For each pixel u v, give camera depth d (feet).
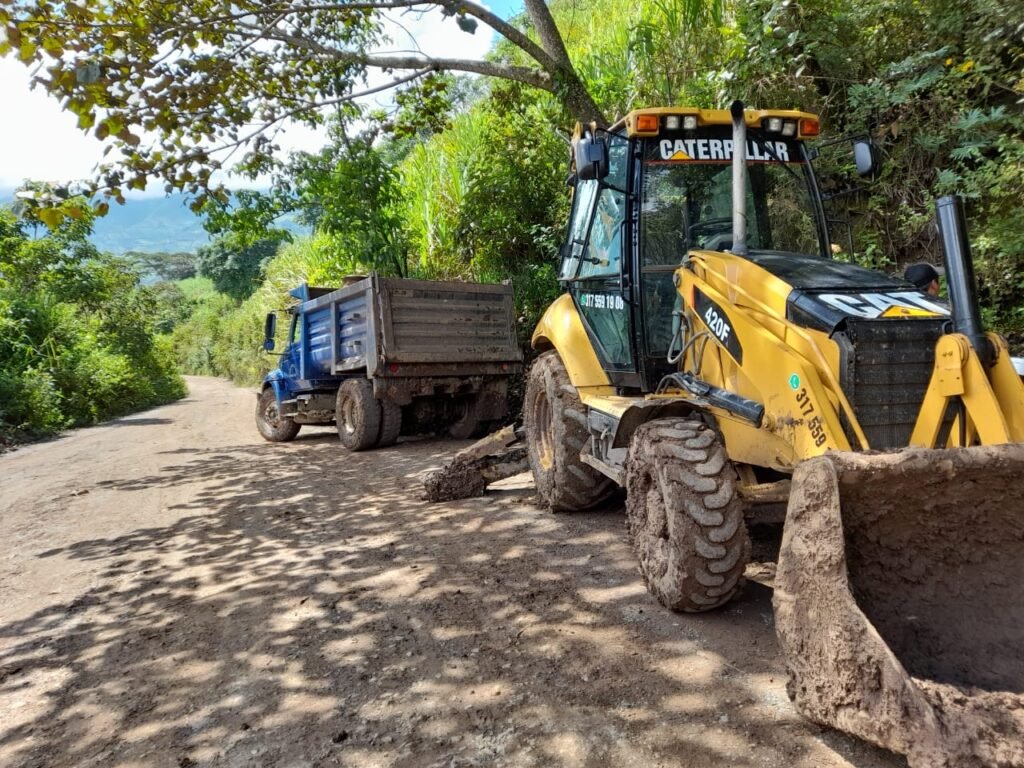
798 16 24.75
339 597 13.51
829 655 7.29
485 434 32.83
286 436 37.96
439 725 8.96
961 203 9.25
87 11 19.89
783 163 14.98
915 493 8.05
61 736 9.50
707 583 10.51
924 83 21.25
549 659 10.38
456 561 14.98
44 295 73.82
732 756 7.83
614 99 32.89
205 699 10.14
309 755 8.57
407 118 32.04
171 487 26.05
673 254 14.39
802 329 10.25
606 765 7.89
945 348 9.00
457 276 40.19
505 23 27.32
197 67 22.88
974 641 8.08
